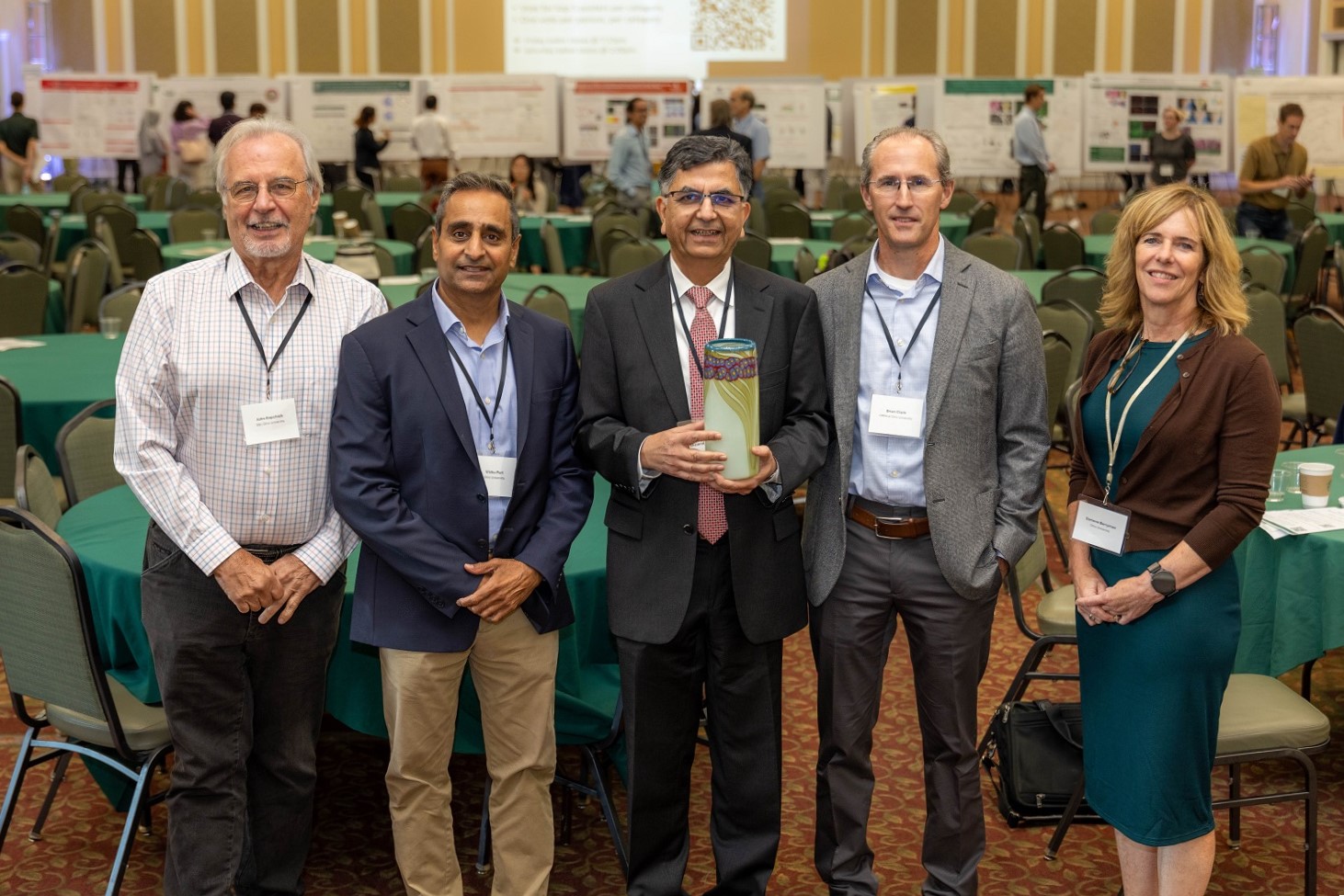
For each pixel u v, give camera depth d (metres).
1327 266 8.88
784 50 18.11
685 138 2.30
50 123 15.23
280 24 18.12
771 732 2.47
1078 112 15.04
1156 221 2.23
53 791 2.94
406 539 2.26
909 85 15.72
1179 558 2.21
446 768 2.42
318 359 2.35
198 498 2.28
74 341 5.27
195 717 2.35
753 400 2.21
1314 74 17.80
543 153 15.84
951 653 2.41
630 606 2.38
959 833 2.47
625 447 2.29
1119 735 2.32
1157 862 2.38
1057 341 4.38
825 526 2.45
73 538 2.88
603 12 17.81
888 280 2.41
